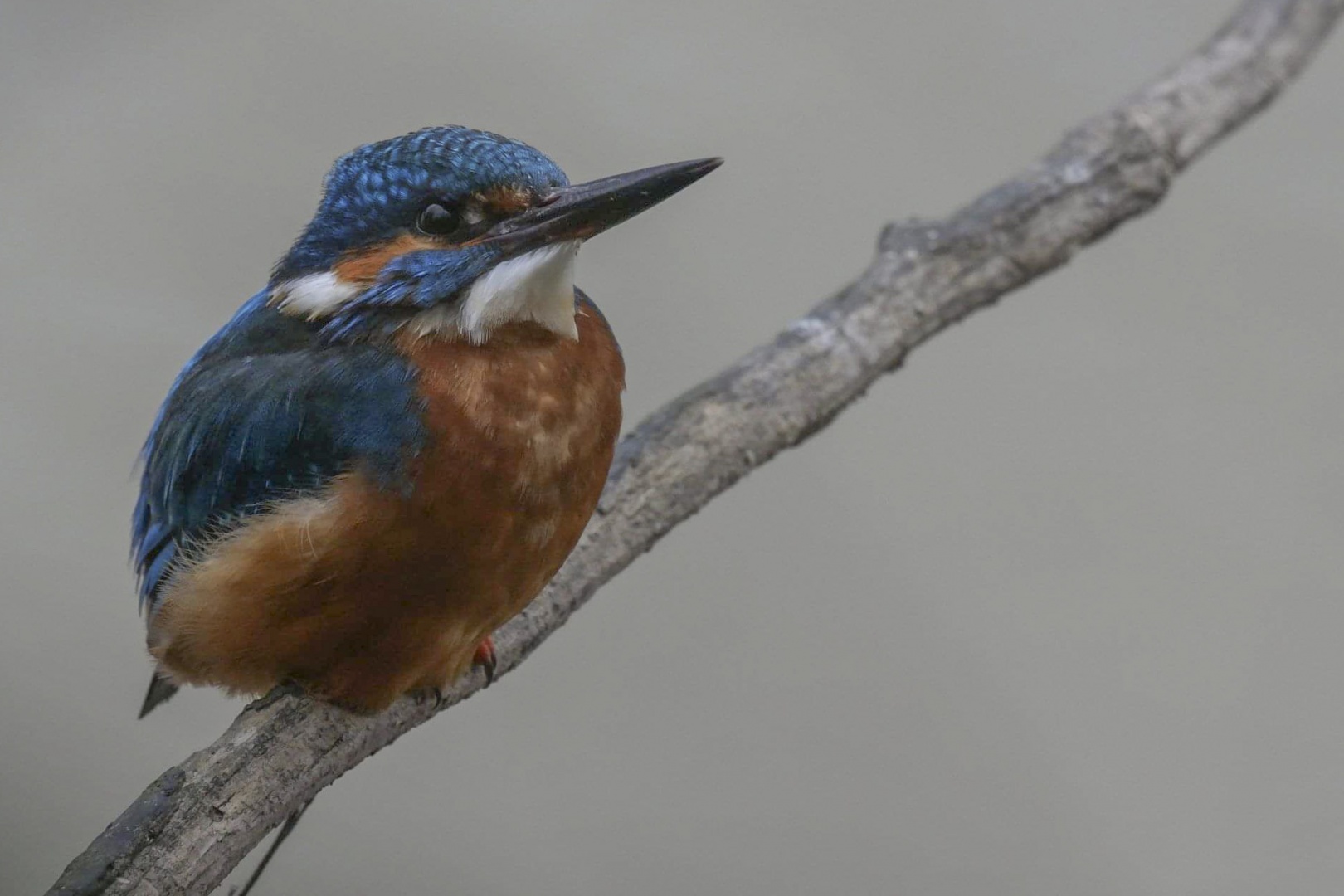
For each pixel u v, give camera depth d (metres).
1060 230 4.58
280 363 4.48
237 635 4.48
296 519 4.46
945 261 4.57
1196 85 4.61
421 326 4.47
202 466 4.49
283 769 4.47
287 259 4.50
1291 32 4.62
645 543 4.53
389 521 4.46
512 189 4.48
